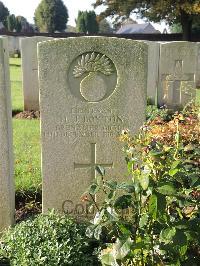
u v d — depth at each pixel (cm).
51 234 124
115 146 143
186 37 1049
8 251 124
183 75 344
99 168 113
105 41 135
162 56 341
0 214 141
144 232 97
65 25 2159
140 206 96
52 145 142
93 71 137
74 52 135
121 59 137
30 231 125
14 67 754
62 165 144
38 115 338
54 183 145
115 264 94
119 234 106
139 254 100
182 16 1028
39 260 117
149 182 90
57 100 138
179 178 91
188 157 106
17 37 1042
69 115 140
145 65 138
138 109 141
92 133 142
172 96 348
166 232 90
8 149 137
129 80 139
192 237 91
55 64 135
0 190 139
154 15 1058
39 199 172
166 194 88
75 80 138
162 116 287
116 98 140
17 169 196
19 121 314
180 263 98
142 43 136
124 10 1106
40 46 134
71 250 121
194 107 228
